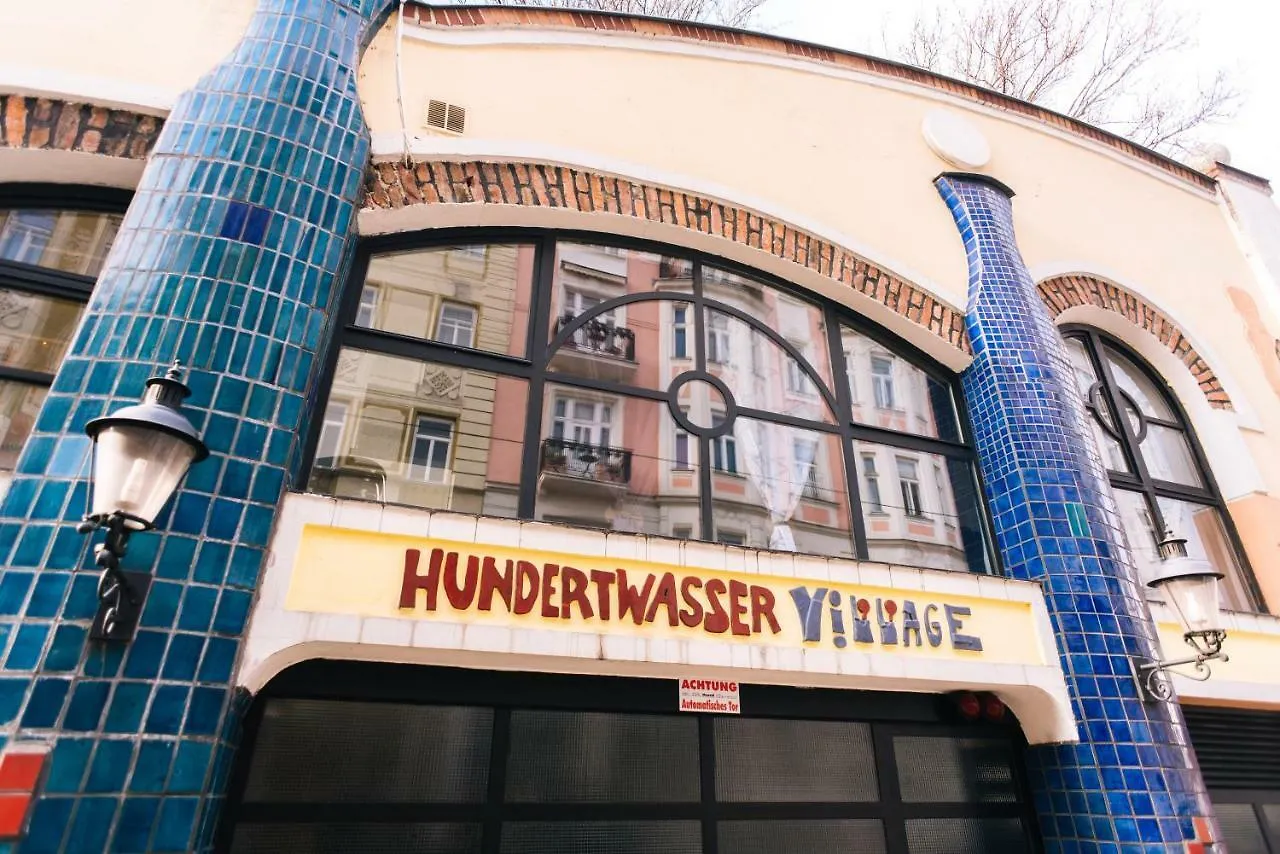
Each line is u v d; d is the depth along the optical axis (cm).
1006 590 473
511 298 500
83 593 278
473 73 529
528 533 375
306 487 392
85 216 431
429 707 372
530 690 387
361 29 477
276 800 329
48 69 409
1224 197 885
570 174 528
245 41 434
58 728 258
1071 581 491
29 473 296
